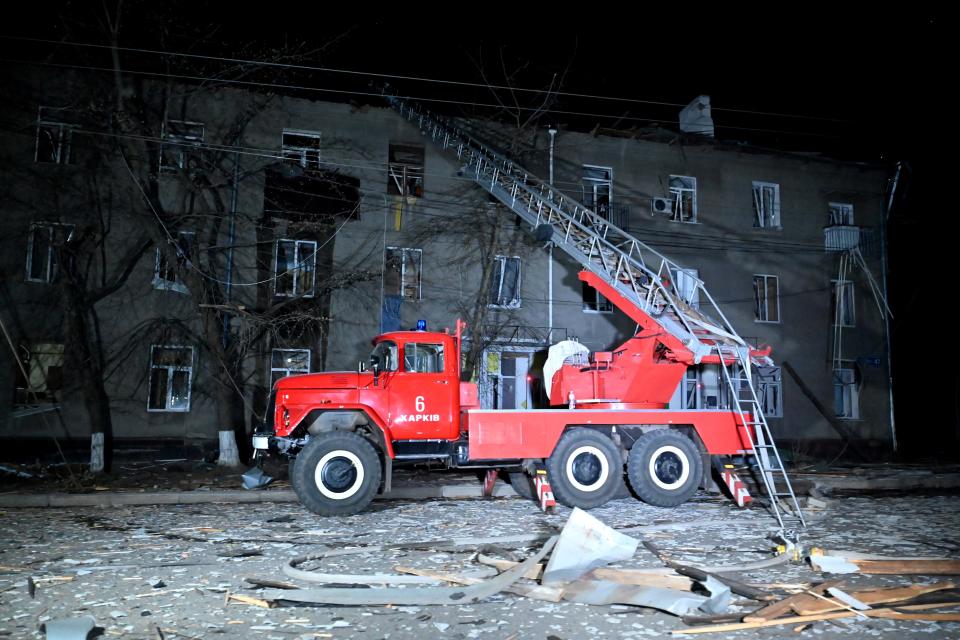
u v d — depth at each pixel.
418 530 8.12
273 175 18.55
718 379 19.98
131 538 7.66
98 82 16.89
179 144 16.06
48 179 17.05
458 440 9.94
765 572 5.93
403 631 4.41
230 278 17.83
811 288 22.66
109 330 17.05
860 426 22.31
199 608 4.92
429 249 19.62
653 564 6.10
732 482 10.20
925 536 7.68
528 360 20.19
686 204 22.28
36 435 16.41
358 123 19.62
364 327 18.77
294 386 9.67
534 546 6.99
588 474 9.86
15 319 16.66
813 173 23.34
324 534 7.90
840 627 4.50
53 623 4.26
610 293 11.81
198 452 17.30
